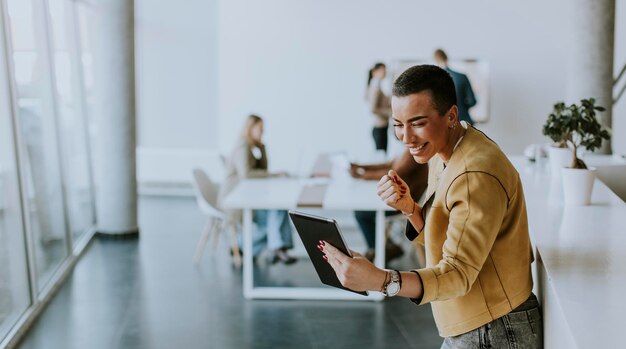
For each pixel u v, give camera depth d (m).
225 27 9.41
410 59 9.23
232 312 5.41
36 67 5.80
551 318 2.13
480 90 9.21
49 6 6.34
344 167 6.61
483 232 1.96
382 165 6.61
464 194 1.99
